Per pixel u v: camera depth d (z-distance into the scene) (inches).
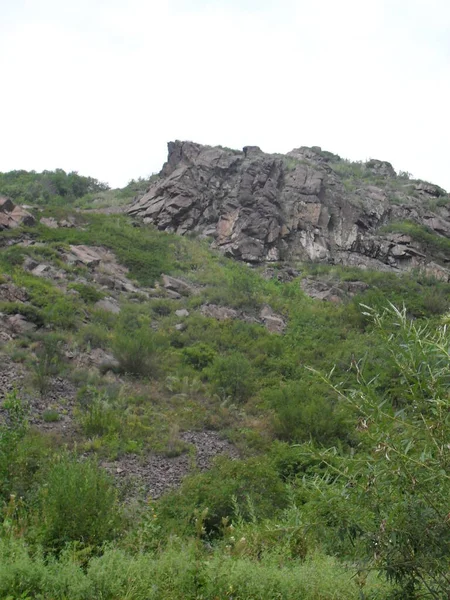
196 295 967.6
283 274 1130.7
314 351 771.4
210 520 312.8
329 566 177.5
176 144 1514.5
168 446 491.2
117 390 585.3
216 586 171.2
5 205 1085.8
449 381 118.0
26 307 708.7
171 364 695.7
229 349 765.9
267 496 340.5
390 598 124.6
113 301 868.0
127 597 162.6
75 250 1000.2
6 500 285.1
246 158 1465.3
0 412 483.8
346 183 1585.9
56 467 279.9
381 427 116.2
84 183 1818.4
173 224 1298.0
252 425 553.6
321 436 488.4
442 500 112.3
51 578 167.9
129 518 283.6
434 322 124.9
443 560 113.6
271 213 1278.3
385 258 1300.4
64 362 631.8
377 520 117.2
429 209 1614.2
